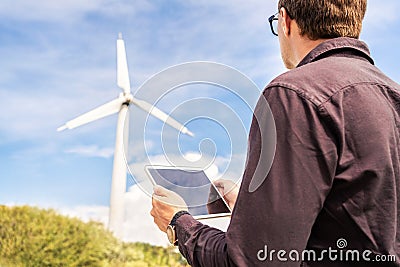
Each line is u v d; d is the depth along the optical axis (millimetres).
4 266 12898
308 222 1298
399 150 1396
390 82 1516
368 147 1335
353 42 1562
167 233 1501
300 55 1630
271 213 1289
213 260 1371
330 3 1561
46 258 13555
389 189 1341
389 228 1334
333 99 1359
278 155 1321
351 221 1330
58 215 13914
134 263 12938
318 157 1316
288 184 1300
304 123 1332
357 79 1416
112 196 14516
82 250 13625
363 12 1611
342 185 1328
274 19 1897
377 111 1374
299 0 1593
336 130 1331
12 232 13641
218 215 1460
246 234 1302
